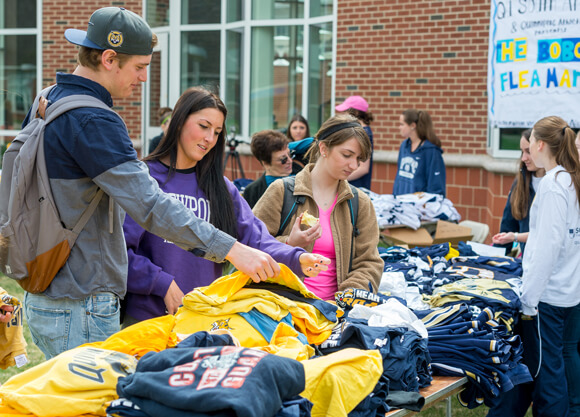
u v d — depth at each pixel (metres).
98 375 2.15
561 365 4.11
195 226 2.54
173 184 3.04
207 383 1.88
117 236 2.69
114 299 2.73
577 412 4.22
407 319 3.11
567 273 4.05
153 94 13.08
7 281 7.82
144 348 2.40
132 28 2.57
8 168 2.62
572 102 7.08
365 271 3.51
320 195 3.55
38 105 2.59
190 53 12.57
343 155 3.44
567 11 7.00
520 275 4.41
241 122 12.02
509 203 5.14
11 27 13.39
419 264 4.45
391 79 10.02
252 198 5.26
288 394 1.97
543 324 4.09
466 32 9.40
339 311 3.15
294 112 11.52
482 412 4.98
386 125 10.12
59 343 2.66
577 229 4.02
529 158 4.88
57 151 2.52
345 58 10.38
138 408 1.91
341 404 2.23
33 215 2.57
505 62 7.47
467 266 4.52
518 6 7.30
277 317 2.69
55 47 13.08
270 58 11.66
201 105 2.99
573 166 3.99
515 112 7.43
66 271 2.62
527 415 4.92
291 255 2.99
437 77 9.66
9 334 3.57
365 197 3.62
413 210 6.69
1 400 2.14
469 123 9.47
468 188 9.50
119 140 2.52
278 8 11.45
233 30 12.05
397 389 2.73
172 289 2.91
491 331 3.42
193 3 12.43
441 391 3.00
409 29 9.81
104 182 2.50
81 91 2.57
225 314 2.65
